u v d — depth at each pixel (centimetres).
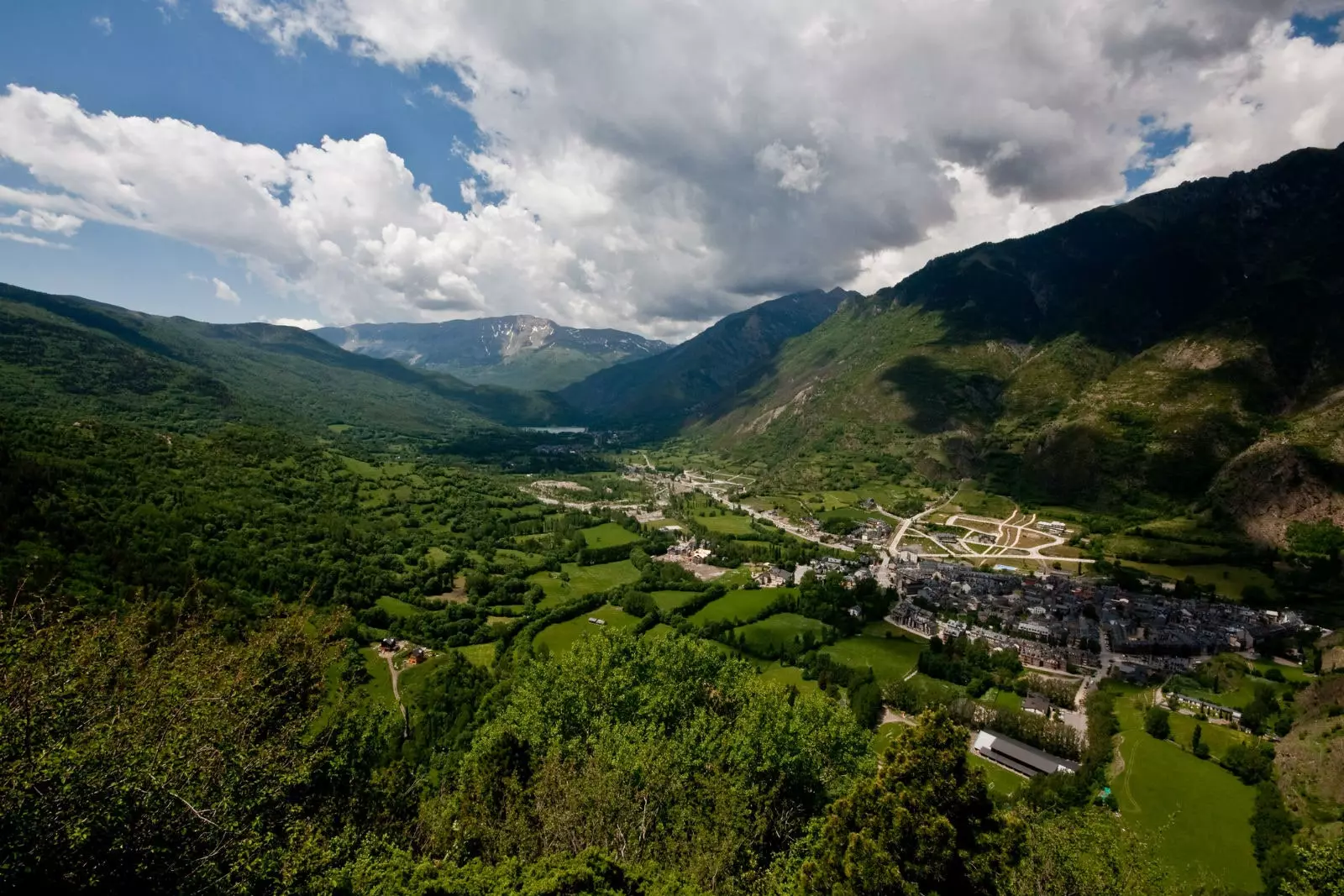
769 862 3631
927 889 2498
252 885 2117
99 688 2352
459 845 3328
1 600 2592
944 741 2789
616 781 3588
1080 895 2916
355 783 3578
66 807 1828
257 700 2997
